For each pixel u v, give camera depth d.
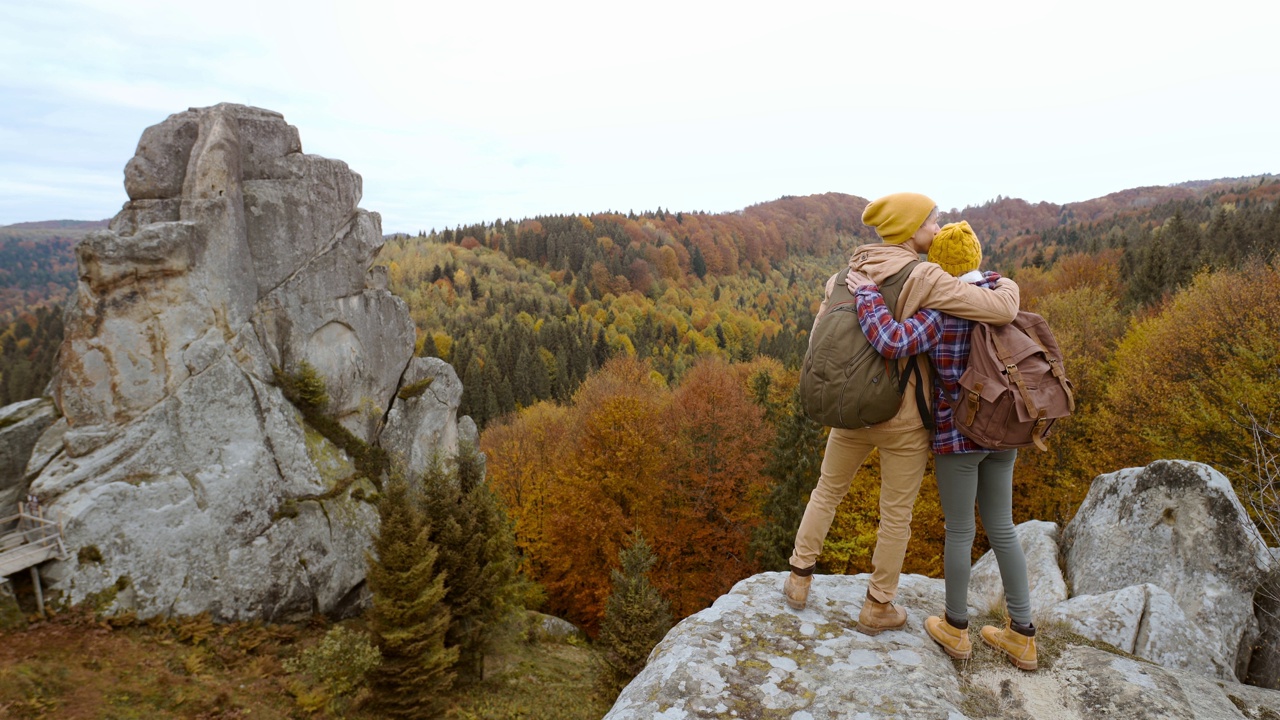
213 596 21.30
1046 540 7.04
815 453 26.62
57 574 18.53
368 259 27.81
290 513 23.48
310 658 18.52
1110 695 3.71
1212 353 24.77
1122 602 5.03
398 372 29.55
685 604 28.28
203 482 21.64
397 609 18.52
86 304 20.59
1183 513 6.00
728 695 3.67
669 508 30.27
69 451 20.19
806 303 194.38
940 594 4.99
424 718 19.14
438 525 21.47
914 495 3.90
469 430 33.66
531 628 27.95
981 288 3.52
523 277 171.38
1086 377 30.52
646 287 176.00
